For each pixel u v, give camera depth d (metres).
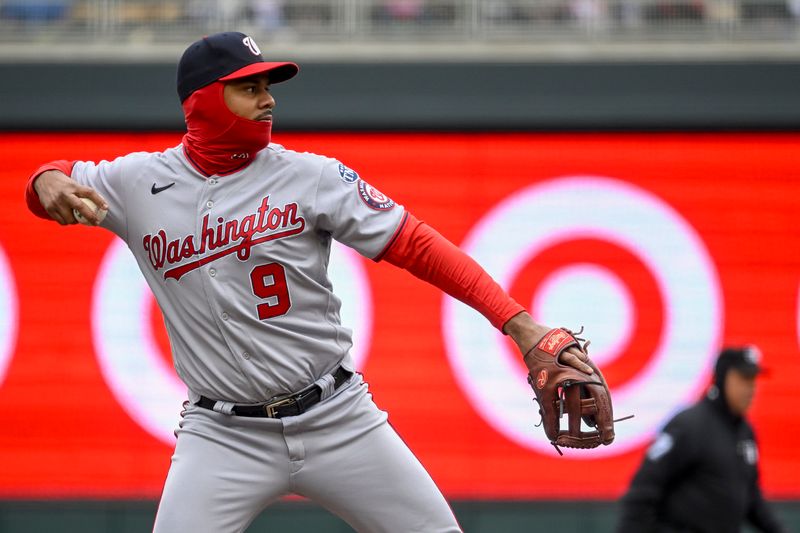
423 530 10.12
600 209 28.03
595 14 27.94
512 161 28.09
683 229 27.92
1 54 27.75
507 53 27.67
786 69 27.22
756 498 17.08
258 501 9.99
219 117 9.30
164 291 9.88
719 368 16.41
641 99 27.47
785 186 27.75
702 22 27.73
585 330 28.03
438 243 9.59
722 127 27.58
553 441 9.53
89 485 28.08
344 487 10.07
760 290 27.81
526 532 27.84
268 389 9.68
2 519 27.98
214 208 9.51
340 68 27.66
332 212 9.55
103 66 27.77
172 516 9.73
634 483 16.39
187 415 10.05
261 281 9.52
